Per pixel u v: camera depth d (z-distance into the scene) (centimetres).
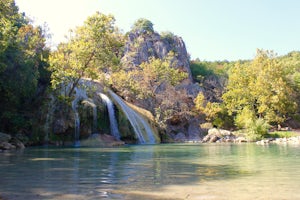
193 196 462
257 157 1257
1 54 2286
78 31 2909
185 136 5075
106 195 469
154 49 8469
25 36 3584
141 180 620
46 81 3123
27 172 749
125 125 3406
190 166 901
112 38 2991
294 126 5612
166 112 4916
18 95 2669
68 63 2866
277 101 4944
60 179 632
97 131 3119
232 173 732
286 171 770
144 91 4972
